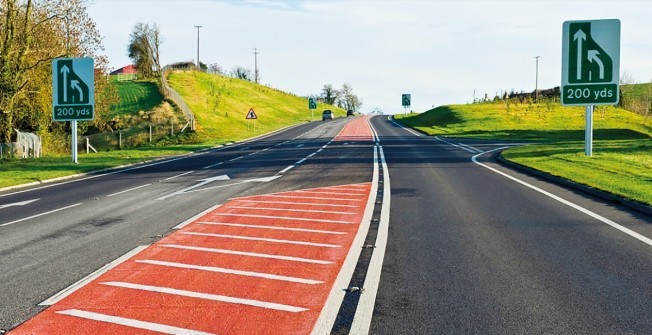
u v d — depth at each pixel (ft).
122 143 147.33
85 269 24.03
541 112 230.68
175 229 32.91
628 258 24.81
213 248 27.63
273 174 66.44
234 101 290.15
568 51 74.95
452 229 31.63
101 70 123.65
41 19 111.24
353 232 31.24
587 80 74.69
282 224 34.01
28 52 108.88
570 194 45.57
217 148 122.31
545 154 82.43
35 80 113.50
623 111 237.04
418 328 16.72
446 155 92.17
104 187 56.95
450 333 16.31
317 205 41.68
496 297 19.58
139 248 27.89
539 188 49.55
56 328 16.93
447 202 41.91
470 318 17.54
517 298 19.47
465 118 223.10
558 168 62.59
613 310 18.21
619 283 21.15
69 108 84.48
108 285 21.47
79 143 142.51
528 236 29.55
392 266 23.86
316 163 80.28
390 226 32.81
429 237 29.55
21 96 109.60
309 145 124.88
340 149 109.81
